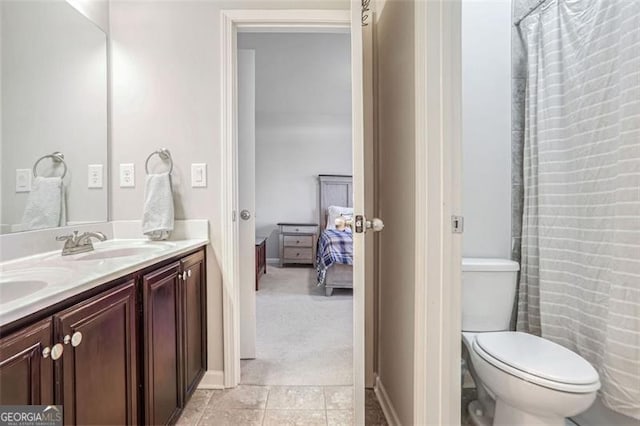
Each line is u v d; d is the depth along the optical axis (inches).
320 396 64.9
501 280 61.0
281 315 113.5
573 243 56.9
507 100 67.1
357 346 43.8
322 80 155.3
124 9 66.8
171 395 50.6
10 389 24.5
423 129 41.6
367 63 70.4
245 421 57.1
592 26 53.7
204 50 67.2
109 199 66.2
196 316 61.7
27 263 42.8
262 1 67.2
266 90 168.6
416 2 42.5
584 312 54.7
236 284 69.4
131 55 67.0
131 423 40.2
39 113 49.6
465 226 66.3
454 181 41.5
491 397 59.8
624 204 47.7
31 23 48.3
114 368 36.9
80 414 31.4
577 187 56.4
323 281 137.3
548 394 41.8
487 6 66.8
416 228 43.3
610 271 50.8
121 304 38.3
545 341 52.4
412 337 46.1
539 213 61.8
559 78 59.1
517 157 67.2
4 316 23.5
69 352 30.0
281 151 213.9
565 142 58.5
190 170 67.7
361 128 43.7
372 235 70.4
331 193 211.3
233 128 68.3
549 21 60.2
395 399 55.7
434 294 41.4
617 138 50.2
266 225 215.9
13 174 45.1
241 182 79.7
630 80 47.2
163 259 48.0
